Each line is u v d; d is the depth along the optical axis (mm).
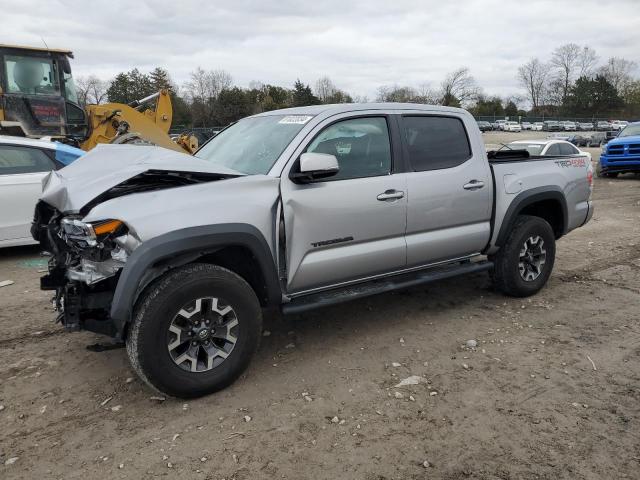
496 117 80875
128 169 3662
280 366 4145
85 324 3582
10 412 3539
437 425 3355
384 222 4402
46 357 4328
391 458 3039
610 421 3379
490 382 3889
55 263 3986
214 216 3580
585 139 42781
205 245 3512
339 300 4254
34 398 3709
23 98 11516
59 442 3213
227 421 3404
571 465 2963
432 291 5914
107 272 3525
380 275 4582
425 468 2955
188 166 3740
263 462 3010
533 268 5656
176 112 59375
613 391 3752
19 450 3141
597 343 4551
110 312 3307
